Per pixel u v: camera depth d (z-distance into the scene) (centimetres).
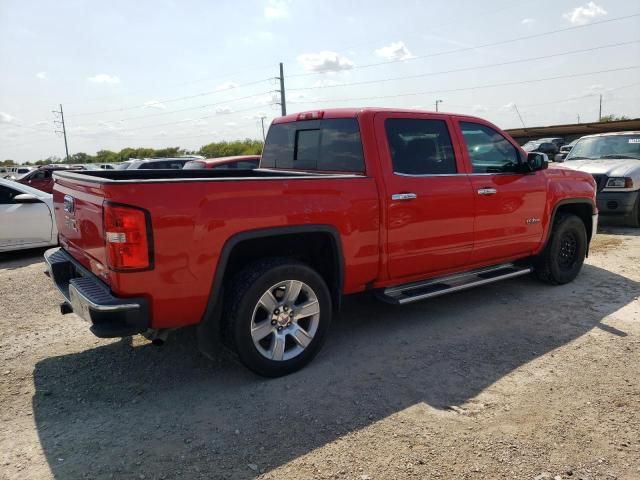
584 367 377
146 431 303
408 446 284
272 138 536
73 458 277
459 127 480
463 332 454
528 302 534
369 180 404
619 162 992
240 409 327
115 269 298
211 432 301
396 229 419
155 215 304
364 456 276
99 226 310
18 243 827
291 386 357
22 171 3766
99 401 341
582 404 324
